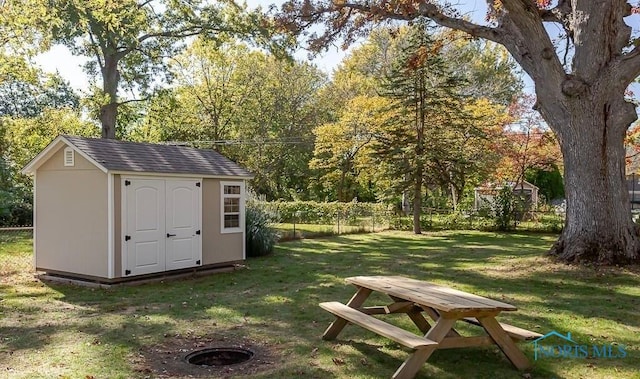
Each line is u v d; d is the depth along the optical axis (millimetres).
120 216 8938
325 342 5281
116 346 5215
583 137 9570
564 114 9766
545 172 29703
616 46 9523
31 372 4379
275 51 22203
